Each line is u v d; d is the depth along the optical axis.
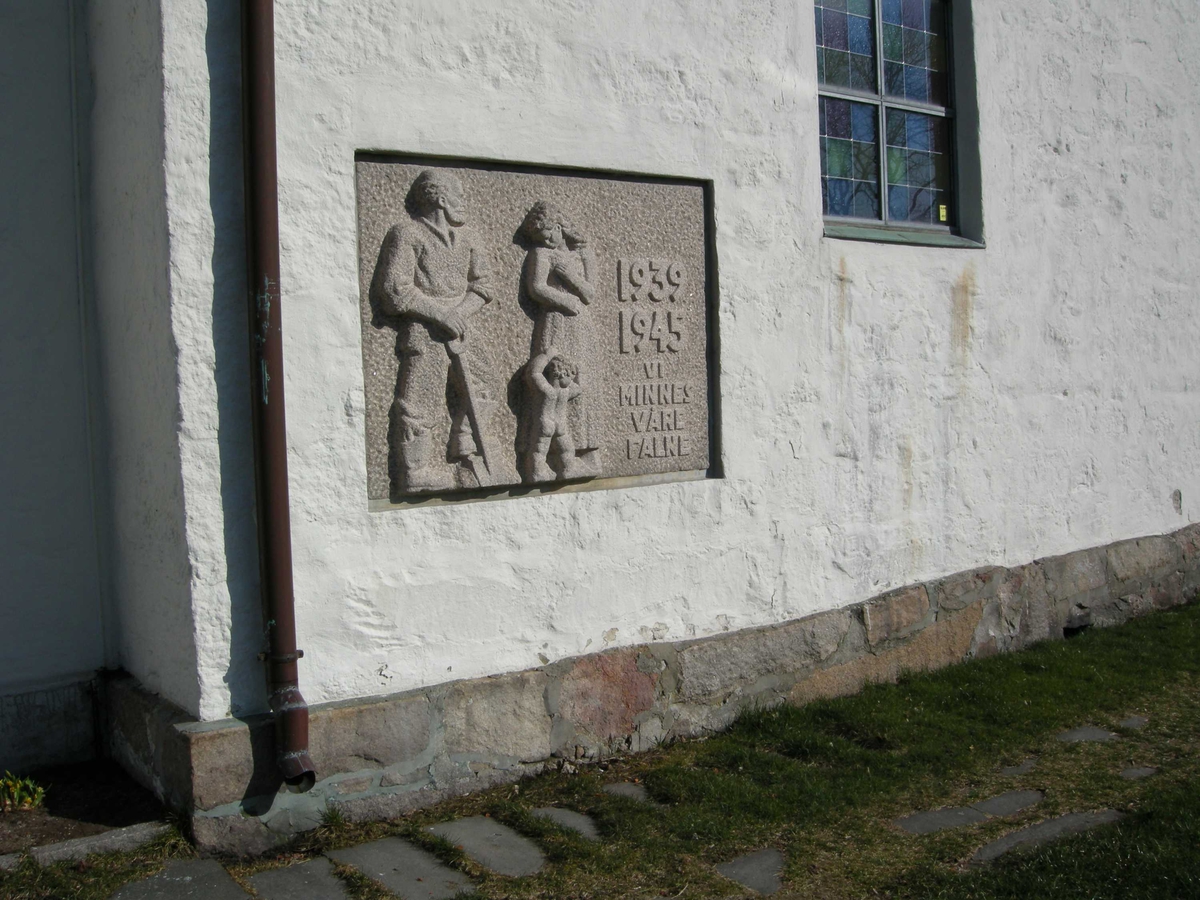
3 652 4.20
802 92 5.39
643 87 4.79
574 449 4.57
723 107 5.07
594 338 4.65
